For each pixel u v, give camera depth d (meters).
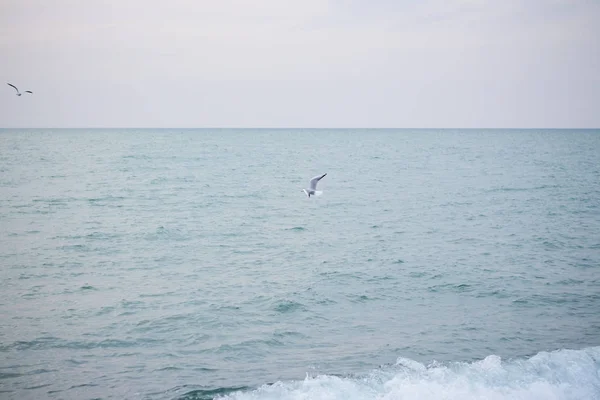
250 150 139.00
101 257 28.94
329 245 32.25
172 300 22.11
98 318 20.09
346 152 134.00
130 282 24.56
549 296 22.73
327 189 59.47
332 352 17.38
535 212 43.81
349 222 39.91
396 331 19.09
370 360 16.75
